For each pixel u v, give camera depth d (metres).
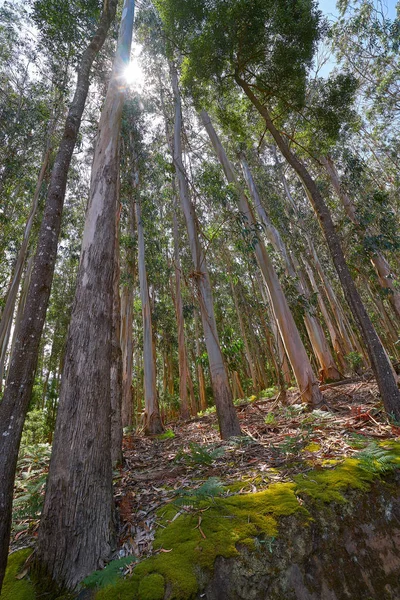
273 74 7.18
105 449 2.70
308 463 3.53
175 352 21.31
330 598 2.21
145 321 10.52
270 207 13.43
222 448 4.26
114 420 5.25
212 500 2.86
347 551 2.50
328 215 5.97
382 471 3.17
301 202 17.05
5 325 9.55
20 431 2.57
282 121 8.59
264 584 2.20
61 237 14.28
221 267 17.67
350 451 3.73
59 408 2.75
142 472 4.29
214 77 7.55
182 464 4.39
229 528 2.54
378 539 2.64
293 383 13.19
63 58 9.08
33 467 5.61
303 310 11.06
